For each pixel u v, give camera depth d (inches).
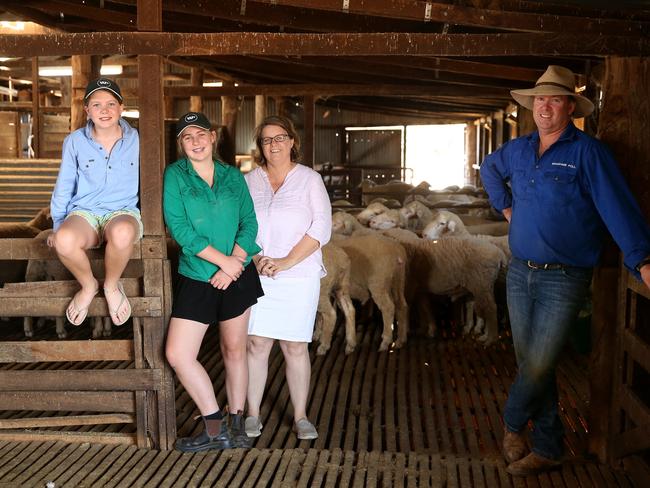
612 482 139.3
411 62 304.0
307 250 151.8
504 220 395.9
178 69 767.1
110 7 301.7
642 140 145.1
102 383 153.6
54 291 151.7
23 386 154.6
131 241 135.9
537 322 136.5
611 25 145.5
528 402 140.3
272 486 136.5
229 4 229.6
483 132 768.3
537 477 142.2
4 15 404.2
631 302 143.0
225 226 143.3
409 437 167.5
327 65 355.3
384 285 245.6
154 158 148.4
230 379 154.4
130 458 149.9
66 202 141.9
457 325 288.5
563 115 131.6
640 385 142.5
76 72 385.4
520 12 151.4
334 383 207.3
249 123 855.1
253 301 148.6
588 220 131.5
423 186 538.0
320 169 782.5
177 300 146.2
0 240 150.0
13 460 147.9
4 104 596.1
